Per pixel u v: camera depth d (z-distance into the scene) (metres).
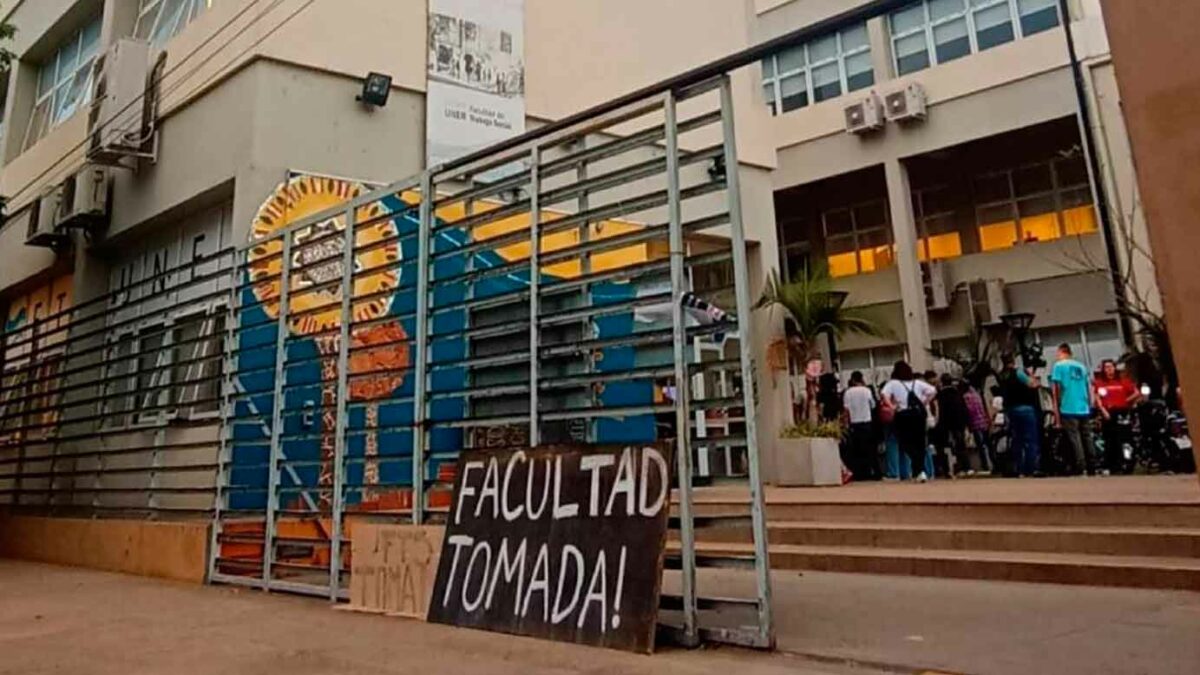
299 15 9.36
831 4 21.05
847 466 12.87
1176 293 2.84
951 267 20.12
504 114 10.76
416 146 10.00
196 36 10.02
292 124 9.14
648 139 4.84
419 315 5.91
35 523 10.66
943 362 18.20
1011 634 4.28
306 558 7.54
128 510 8.99
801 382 13.32
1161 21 2.96
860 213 22.34
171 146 10.25
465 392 5.46
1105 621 4.53
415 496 5.72
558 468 4.85
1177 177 2.87
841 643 4.18
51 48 15.34
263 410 7.46
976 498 7.53
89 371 10.89
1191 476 10.10
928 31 20.03
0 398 11.70
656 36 12.94
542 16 11.55
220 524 7.55
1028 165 20.03
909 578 6.42
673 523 5.04
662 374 4.55
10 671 4.17
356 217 7.29
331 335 7.06
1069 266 18.62
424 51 10.26
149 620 5.59
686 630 4.25
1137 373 12.49
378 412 7.65
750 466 4.22
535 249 5.23
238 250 7.65
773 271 13.79
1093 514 6.52
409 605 5.50
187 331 9.50
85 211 11.09
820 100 21.23
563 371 5.30
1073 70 16.47
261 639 4.83
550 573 4.64
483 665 3.96
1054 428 12.31
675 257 4.52
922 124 19.20
